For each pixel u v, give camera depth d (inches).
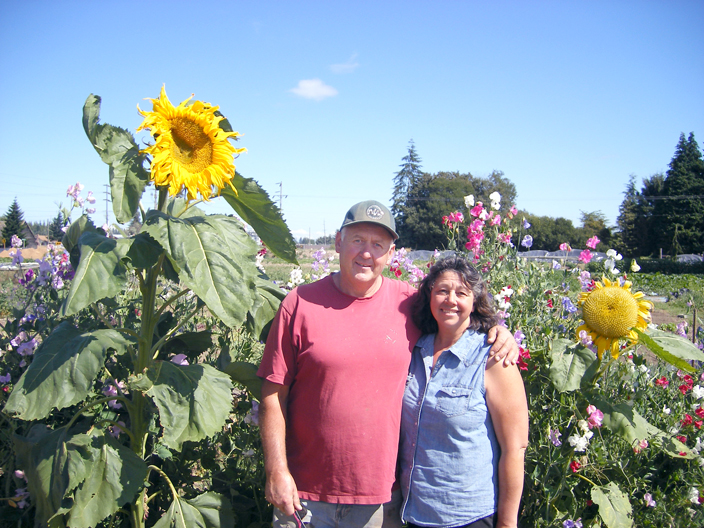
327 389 93.4
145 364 106.7
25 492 117.6
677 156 2365.9
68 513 94.4
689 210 2233.0
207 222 98.5
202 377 101.7
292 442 99.8
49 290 142.7
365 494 93.3
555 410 117.2
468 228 155.8
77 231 116.0
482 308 98.3
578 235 2438.5
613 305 114.7
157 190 101.8
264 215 114.1
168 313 134.6
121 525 117.9
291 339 97.5
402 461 99.8
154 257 97.5
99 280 86.1
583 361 117.6
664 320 522.6
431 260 164.7
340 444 92.9
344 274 97.8
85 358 90.1
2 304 204.4
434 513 93.4
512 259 151.6
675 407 147.2
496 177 2709.2
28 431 117.2
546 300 144.3
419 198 2492.6
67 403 87.1
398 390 97.0
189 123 95.0
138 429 110.1
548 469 109.4
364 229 95.8
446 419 93.2
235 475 124.3
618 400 127.3
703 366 176.7
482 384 94.1
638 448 122.0
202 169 96.3
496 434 95.0
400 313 101.7
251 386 118.7
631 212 2359.7
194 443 128.1
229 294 90.4
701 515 123.3
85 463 95.5
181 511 105.2
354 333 95.0
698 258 1951.3
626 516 109.8
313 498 95.7
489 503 93.7
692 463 131.0
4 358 135.9
